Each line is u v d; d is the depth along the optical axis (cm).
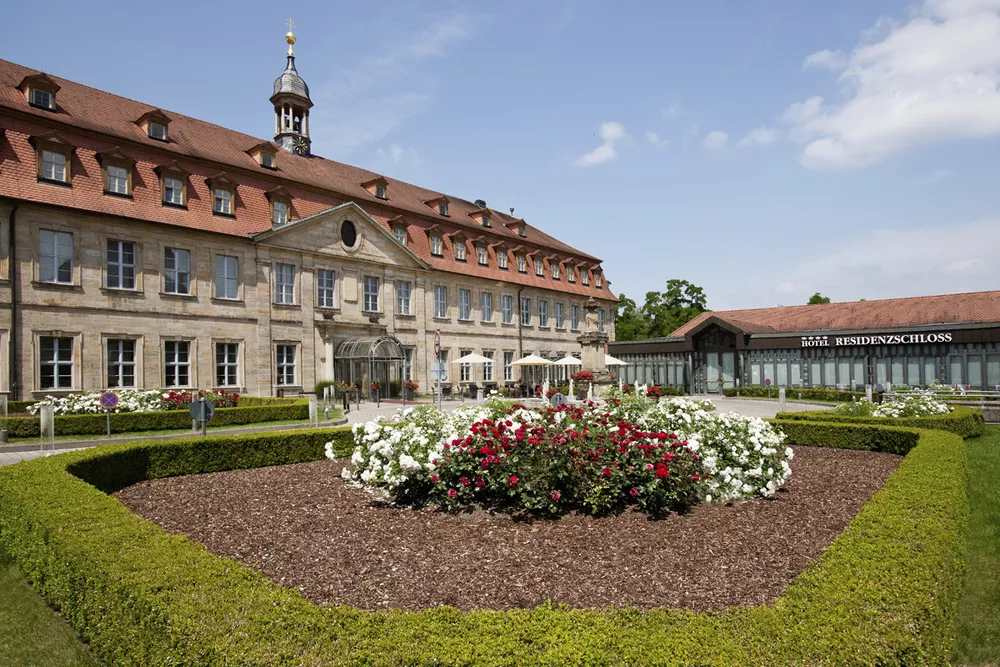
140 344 2706
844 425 1603
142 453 1225
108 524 673
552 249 5303
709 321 4294
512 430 915
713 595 579
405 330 3941
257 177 3238
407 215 4112
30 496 788
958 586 586
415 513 894
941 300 4106
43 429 1633
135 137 2817
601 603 564
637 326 8231
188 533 812
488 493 920
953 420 1734
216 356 2973
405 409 1202
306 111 4041
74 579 586
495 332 4634
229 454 1338
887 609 428
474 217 4816
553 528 800
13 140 2411
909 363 3625
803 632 400
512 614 444
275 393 3181
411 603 571
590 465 857
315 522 858
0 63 2712
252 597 474
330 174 3866
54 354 2483
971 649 566
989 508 994
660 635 400
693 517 845
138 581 502
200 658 395
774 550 708
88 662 540
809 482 1099
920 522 623
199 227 2881
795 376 4038
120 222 2652
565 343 5284
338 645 400
